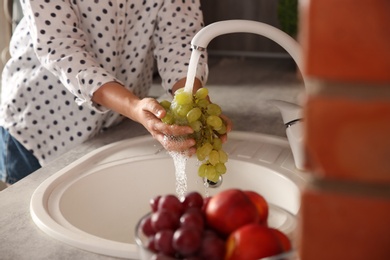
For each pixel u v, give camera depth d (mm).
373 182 534
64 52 1432
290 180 1237
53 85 1610
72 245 974
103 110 1438
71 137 1638
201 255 666
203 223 711
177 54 1567
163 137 1207
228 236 710
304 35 529
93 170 1306
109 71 1593
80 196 1254
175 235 661
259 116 1667
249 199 727
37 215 1066
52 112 1634
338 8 510
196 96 1170
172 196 745
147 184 1379
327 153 533
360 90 521
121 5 1553
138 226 737
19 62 1671
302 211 560
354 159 528
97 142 1521
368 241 547
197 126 1152
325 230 556
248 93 1917
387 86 514
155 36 1647
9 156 1697
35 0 1415
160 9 1600
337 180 546
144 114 1238
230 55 2459
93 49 1574
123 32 1596
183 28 1601
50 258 938
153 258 669
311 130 532
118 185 1338
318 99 525
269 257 662
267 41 2406
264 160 1344
